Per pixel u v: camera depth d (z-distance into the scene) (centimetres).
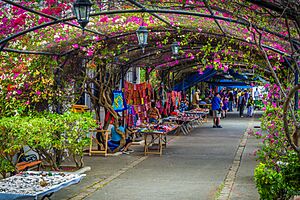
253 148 1753
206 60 1592
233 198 957
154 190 1038
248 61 1491
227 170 1287
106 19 1152
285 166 738
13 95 1242
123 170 1283
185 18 1162
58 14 1027
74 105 1515
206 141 1992
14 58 1223
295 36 903
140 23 1224
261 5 571
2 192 758
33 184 820
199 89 3991
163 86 2631
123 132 1603
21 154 1095
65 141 1170
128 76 2391
